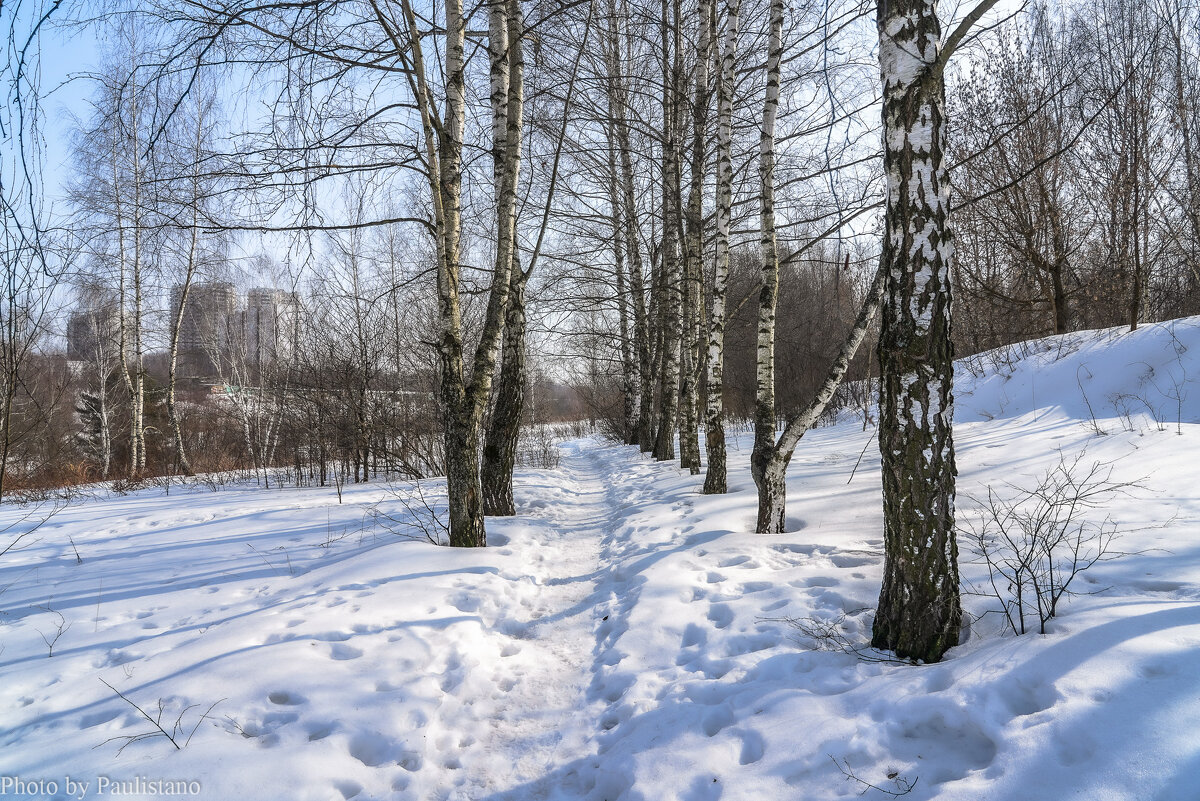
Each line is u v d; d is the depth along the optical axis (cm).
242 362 2181
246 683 339
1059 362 1067
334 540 686
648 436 1688
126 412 2056
